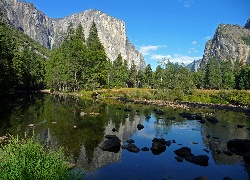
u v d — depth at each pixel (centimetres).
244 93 6669
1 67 5997
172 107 5256
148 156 1941
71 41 10225
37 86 10819
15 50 8231
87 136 2402
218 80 12575
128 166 1700
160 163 1791
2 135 2217
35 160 843
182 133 2780
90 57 8744
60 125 2844
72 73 8775
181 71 11150
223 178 1543
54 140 2188
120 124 3155
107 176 1505
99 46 9606
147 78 13325
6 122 2839
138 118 3678
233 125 3316
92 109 4375
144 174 1573
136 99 6944
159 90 7600
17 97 6100
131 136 2573
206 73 13388
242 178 1574
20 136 2225
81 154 1867
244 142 2184
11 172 769
